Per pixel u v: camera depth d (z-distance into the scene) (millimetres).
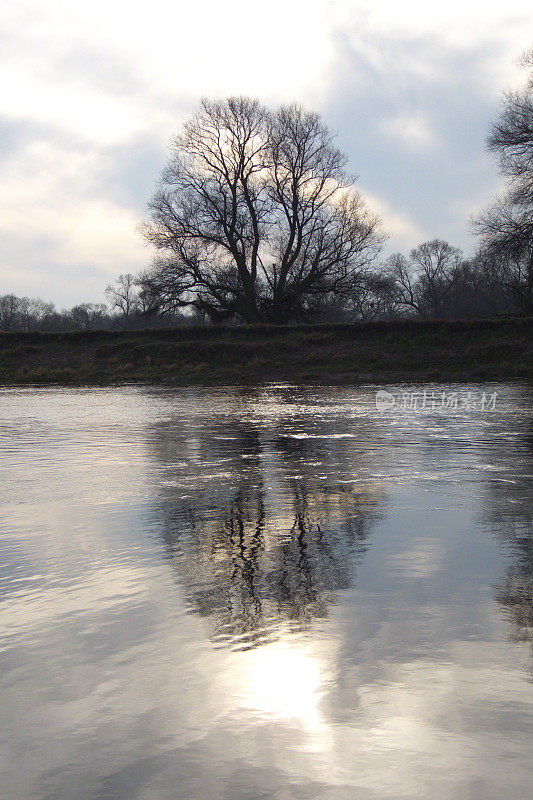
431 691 2533
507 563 4199
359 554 4441
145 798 1956
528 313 45938
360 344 36188
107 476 7578
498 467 7895
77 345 39938
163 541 4828
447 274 110375
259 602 3561
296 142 51281
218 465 8297
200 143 50969
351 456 8875
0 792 1988
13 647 3027
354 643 2998
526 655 2848
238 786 1998
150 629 3211
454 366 32656
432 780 2004
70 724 2357
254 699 2508
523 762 2080
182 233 50062
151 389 25875
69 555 4492
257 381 30125
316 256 51844
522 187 41031
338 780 2016
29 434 11844
